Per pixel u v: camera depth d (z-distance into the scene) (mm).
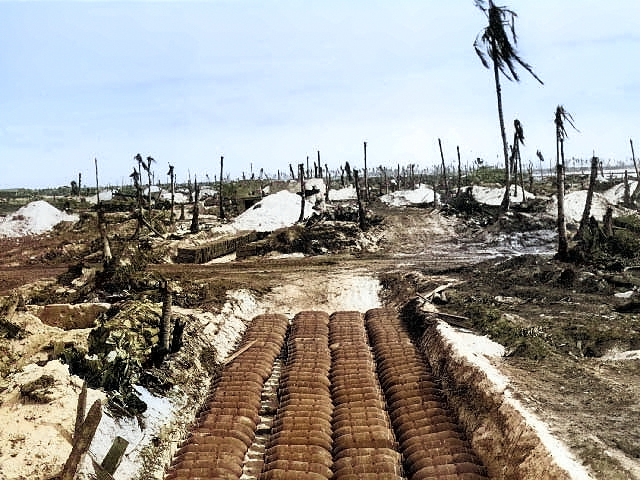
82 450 11797
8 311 20922
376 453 15500
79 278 33562
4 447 12633
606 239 35250
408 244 46750
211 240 49250
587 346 20031
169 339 21719
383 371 21672
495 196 57562
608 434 13266
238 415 18188
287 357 24453
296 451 15680
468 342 21375
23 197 102375
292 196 62531
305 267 39938
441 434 16109
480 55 42812
